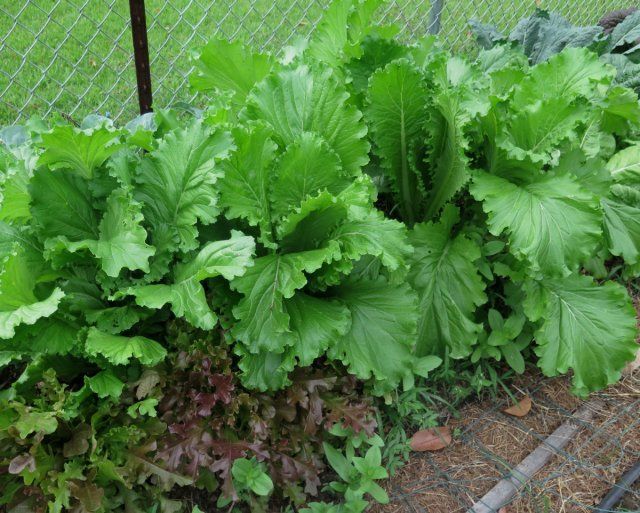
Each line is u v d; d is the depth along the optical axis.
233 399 2.43
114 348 2.21
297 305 2.59
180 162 2.46
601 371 2.90
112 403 2.32
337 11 3.30
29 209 2.37
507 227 2.76
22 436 2.04
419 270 2.99
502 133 2.86
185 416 2.38
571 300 2.99
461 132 2.80
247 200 2.54
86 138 2.30
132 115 4.35
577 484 2.81
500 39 4.78
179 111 3.79
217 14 5.52
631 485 2.83
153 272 2.48
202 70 3.12
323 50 3.44
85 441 2.20
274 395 2.56
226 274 2.20
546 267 2.66
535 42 4.83
